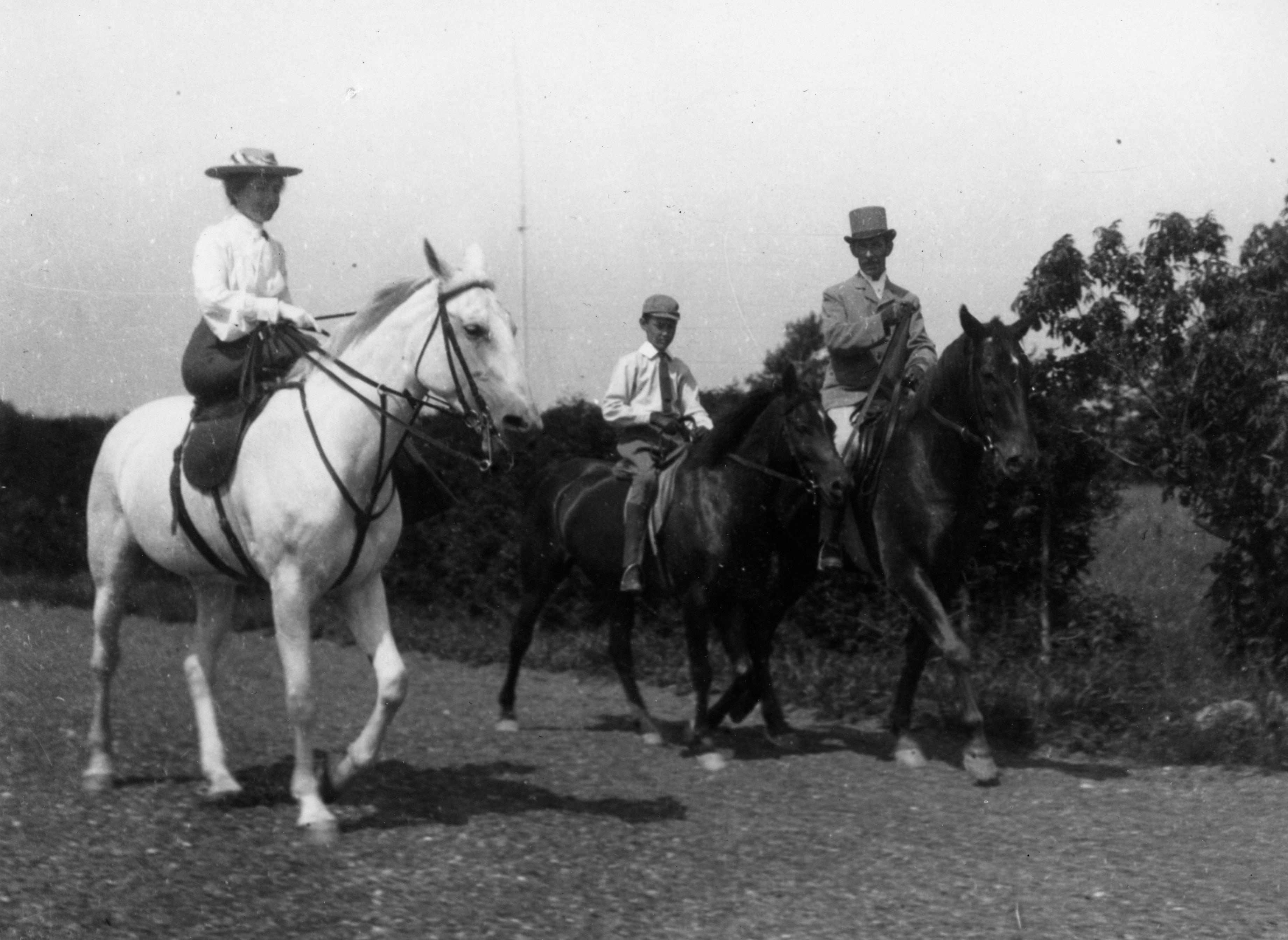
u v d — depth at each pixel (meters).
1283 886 4.90
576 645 11.75
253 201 6.14
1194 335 8.45
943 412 7.06
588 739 8.25
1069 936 4.35
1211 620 8.95
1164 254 8.57
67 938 4.15
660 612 11.45
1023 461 6.56
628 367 8.03
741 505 7.42
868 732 8.38
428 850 5.32
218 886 4.74
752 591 7.58
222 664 11.59
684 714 9.30
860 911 4.64
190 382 6.01
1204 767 7.18
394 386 5.60
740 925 4.49
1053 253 8.72
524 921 4.48
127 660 11.55
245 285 6.05
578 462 8.90
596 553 8.25
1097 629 8.89
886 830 5.81
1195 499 8.71
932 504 7.04
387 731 5.72
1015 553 8.89
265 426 5.68
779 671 9.74
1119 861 5.29
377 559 5.75
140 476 6.22
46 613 15.33
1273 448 8.15
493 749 7.84
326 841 5.39
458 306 5.50
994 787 6.71
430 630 13.27
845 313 7.92
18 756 6.96
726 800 6.41
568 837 5.60
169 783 6.46
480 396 5.48
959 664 6.90
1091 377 8.78
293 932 4.31
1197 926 4.43
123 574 6.51
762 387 7.52
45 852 5.09
